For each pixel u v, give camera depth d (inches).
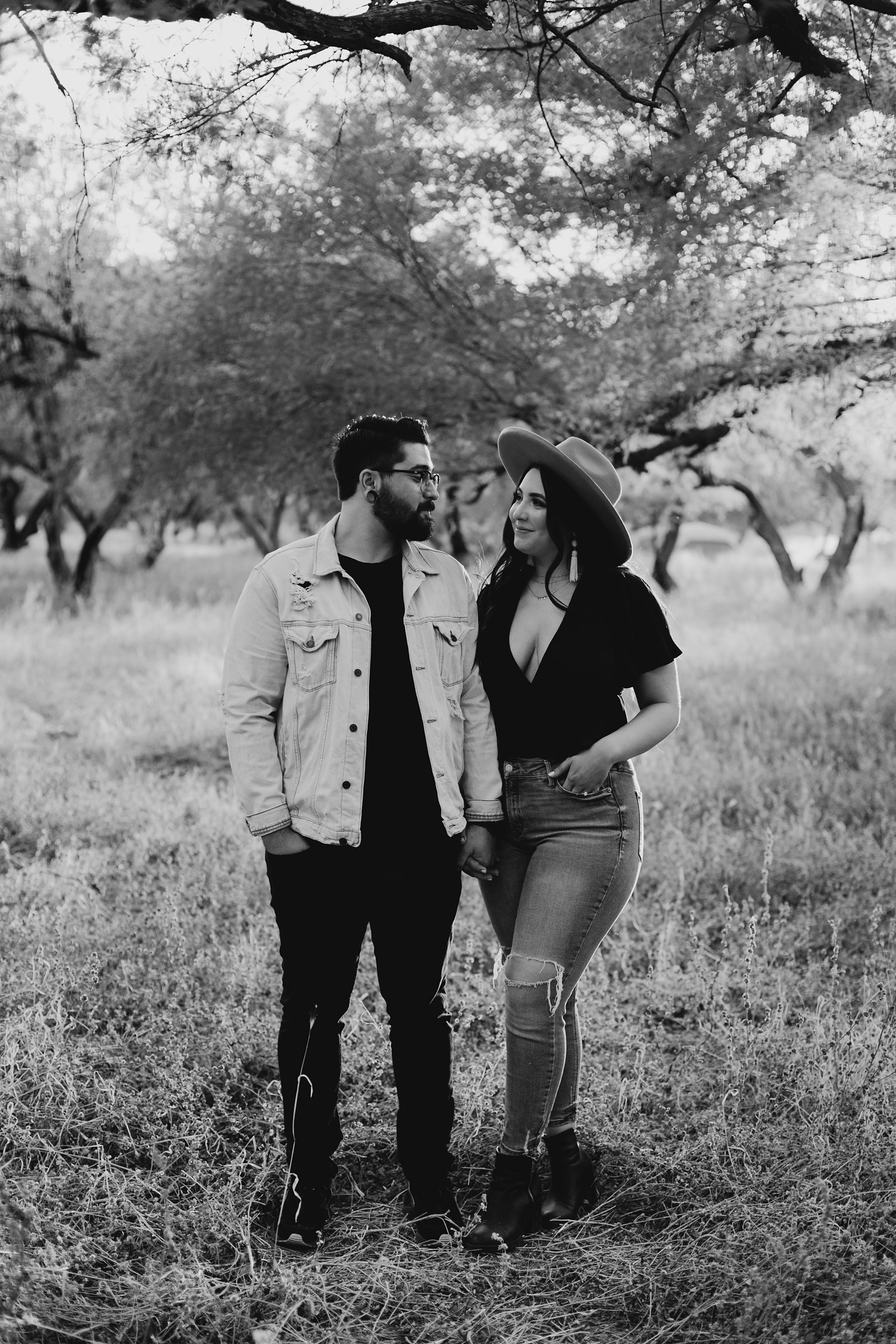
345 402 322.3
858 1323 87.1
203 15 114.3
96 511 906.7
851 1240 97.6
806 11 158.1
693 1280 97.5
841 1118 117.6
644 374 258.8
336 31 117.0
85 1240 98.9
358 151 247.6
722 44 155.1
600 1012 150.3
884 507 553.0
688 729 313.6
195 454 366.0
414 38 199.6
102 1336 89.4
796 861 206.8
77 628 558.9
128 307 389.4
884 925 179.6
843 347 238.8
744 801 248.2
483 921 186.4
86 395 447.2
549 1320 94.7
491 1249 102.8
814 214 203.5
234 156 147.5
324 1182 106.3
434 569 109.5
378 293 303.9
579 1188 110.7
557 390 286.4
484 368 299.3
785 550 689.0
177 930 165.3
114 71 119.7
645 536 756.6
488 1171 118.3
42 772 272.1
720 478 575.2
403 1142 108.5
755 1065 127.9
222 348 339.3
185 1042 135.6
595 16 149.3
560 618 108.0
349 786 103.4
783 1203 104.0
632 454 312.3
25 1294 87.9
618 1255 101.7
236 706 105.7
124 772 285.6
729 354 253.9
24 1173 111.0
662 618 111.3
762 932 176.1
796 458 319.3
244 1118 124.3
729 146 182.5
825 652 452.4
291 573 105.7
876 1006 141.9
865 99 170.2
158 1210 106.2
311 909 106.0
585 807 106.7
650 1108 129.3
